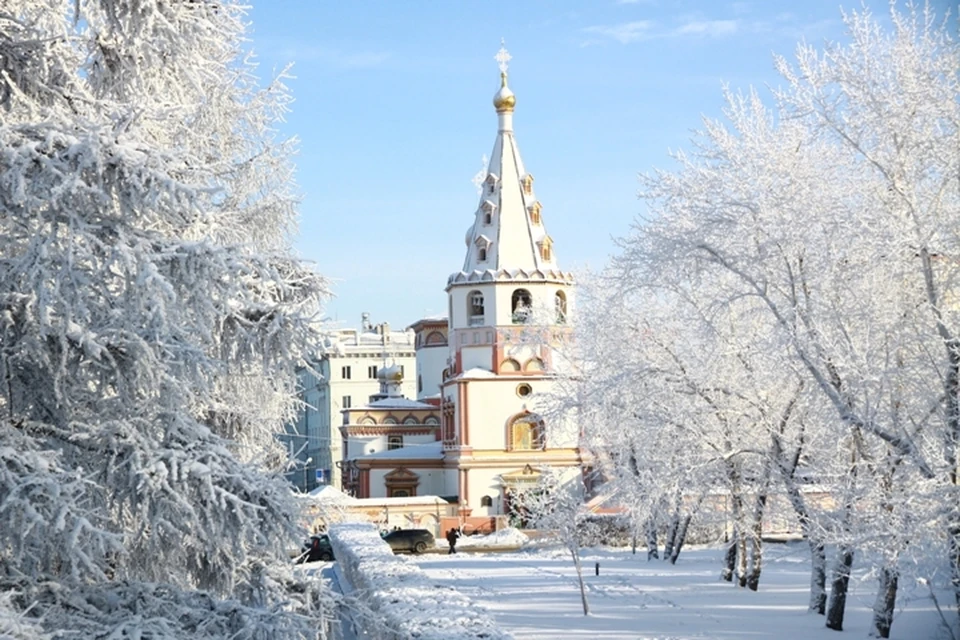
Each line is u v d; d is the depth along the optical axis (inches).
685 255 994.7
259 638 458.3
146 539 456.8
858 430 874.8
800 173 949.8
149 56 506.0
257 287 477.1
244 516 424.5
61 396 426.6
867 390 826.8
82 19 514.9
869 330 885.8
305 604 497.0
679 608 1134.4
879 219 876.6
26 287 409.4
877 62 862.5
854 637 914.7
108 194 405.1
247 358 467.2
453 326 2965.1
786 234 925.2
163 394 430.3
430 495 3065.9
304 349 467.2
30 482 381.4
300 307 481.4
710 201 1001.5
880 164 863.1
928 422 844.6
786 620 1027.3
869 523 821.9
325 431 4571.9
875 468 835.4
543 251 2942.9
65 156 400.5
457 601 789.2
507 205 2947.8
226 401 665.6
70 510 381.7
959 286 848.9
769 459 1063.6
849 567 941.2
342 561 1438.2
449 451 2962.6
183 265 409.7
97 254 409.4
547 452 2837.1
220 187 401.4
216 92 794.2
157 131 593.9
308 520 492.7
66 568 433.7
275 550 449.1
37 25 497.0
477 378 2854.3
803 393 1019.9
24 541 401.4
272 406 783.1
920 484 775.7
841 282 912.9
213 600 463.2
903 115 844.0
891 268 888.3
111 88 512.4
